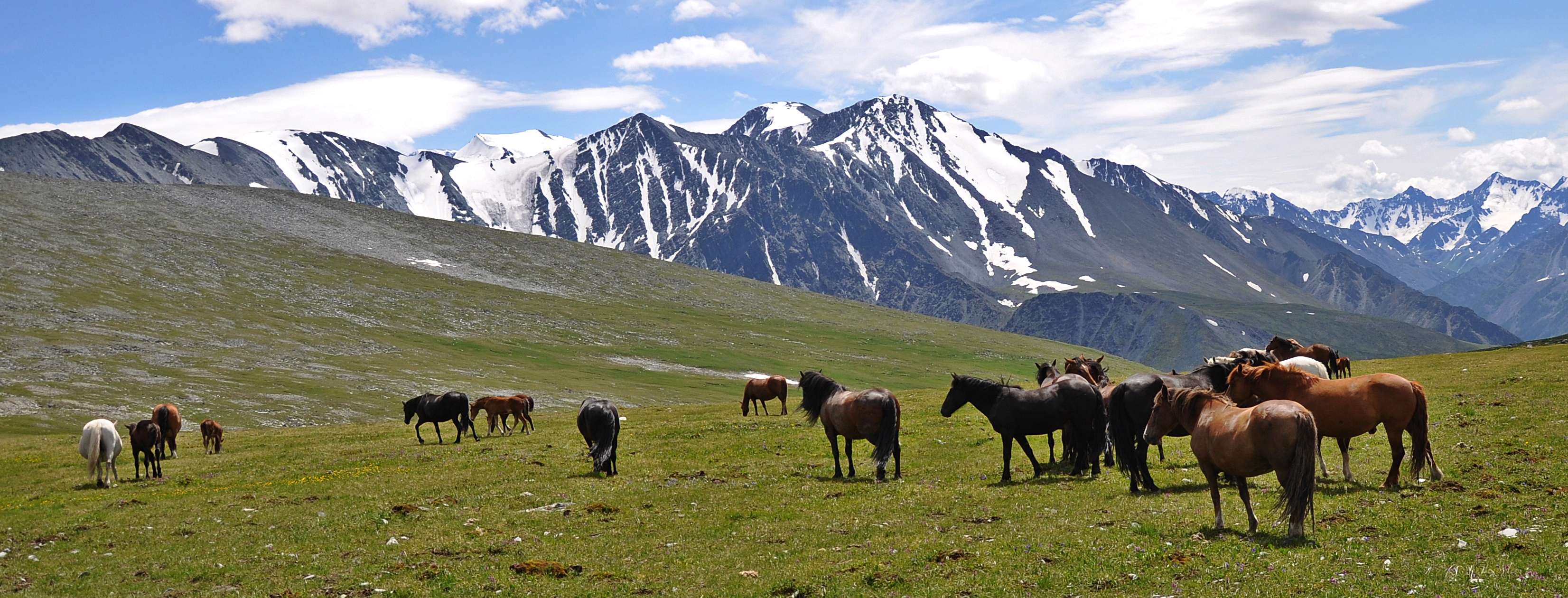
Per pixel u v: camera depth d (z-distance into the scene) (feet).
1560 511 54.13
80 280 506.89
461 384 383.24
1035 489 76.02
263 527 78.48
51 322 414.21
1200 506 63.98
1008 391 81.97
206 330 449.06
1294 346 157.69
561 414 226.79
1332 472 74.13
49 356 349.20
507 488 91.35
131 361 360.89
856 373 563.89
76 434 234.99
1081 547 54.80
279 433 184.85
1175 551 51.80
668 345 597.52
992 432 119.65
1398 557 47.11
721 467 101.50
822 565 56.54
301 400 314.76
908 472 91.56
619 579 57.16
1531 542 47.83
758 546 63.36
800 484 86.79
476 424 189.98
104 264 550.77
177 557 69.15
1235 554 50.49
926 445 111.04
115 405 281.95
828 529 66.74
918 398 186.09
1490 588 41.22
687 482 91.86
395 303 600.39
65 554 72.59
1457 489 63.52
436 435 164.86
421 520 77.36
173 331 435.94
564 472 102.32
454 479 100.48
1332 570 45.85
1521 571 43.19
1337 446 87.76
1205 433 57.11
